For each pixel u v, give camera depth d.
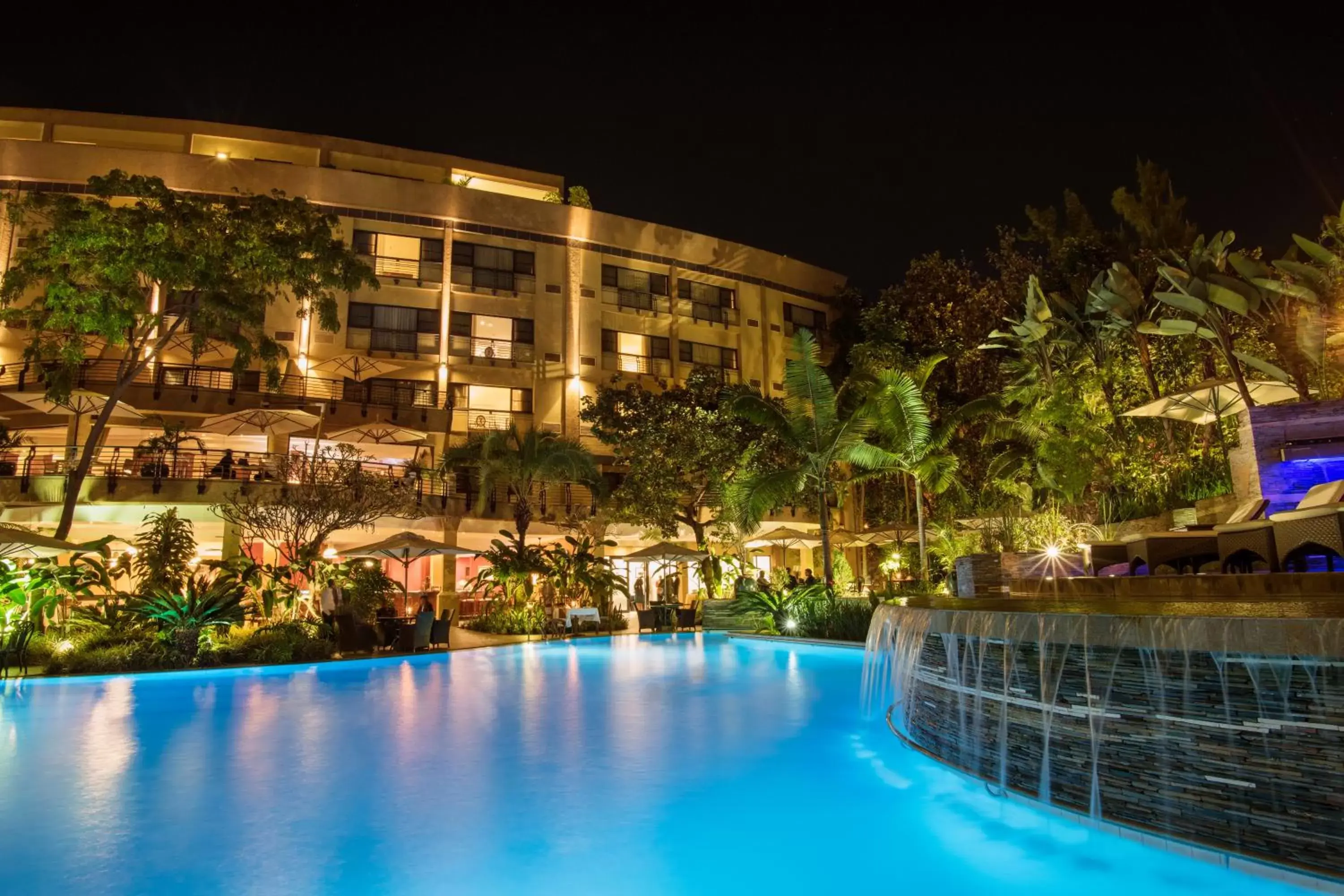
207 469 23.72
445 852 4.58
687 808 5.37
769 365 38.66
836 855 4.49
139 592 17.38
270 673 14.41
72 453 23.05
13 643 13.84
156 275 20.19
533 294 33.75
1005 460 25.81
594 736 7.77
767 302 39.25
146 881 4.16
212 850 4.63
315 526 19.58
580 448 27.62
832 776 6.14
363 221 31.45
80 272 20.06
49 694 11.66
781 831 4.89
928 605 7.36
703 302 37.78
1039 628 5.23
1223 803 4.09
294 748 7.37
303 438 27.45
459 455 26.64
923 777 6.09
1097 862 4.32
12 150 27.50
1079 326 24.25
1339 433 11.31
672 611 26.11
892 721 7.83
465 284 32.69
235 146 32.81
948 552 25.25
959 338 33.28
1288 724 3.86
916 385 22.02
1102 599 6.63
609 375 34.62
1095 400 22.59
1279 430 11.54
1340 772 3.65
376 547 20.56
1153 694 4.47
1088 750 4.82
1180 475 18.36
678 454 29.34
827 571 20.19
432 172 35.56
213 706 10.13
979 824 4.97
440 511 26.11
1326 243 21.16
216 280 21.11
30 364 24.30
